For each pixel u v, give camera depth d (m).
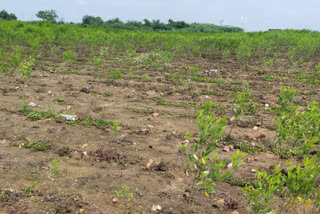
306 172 3.03
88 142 5.78
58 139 5.83
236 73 13.29
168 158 5.34
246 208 4.12
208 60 17.03
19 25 27.88
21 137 5.79
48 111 7.16
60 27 26.94
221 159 5.37
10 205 3.88
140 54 16.86
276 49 22.36
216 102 8.73
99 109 7.61
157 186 4.51
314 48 19.16
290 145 6.09
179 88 10.05
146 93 9.32
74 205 3.95
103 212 3.87
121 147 5.65
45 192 4.18
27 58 14.30
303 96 9.82
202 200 4.24
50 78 10.67
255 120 7.41
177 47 18.19
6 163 4.85
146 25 56.12
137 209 3.97
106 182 4.52
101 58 15.71
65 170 4.78
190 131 6.56
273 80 12.04
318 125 4.77
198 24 58.91
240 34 31.95
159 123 6.94
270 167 5.12
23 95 8.34
